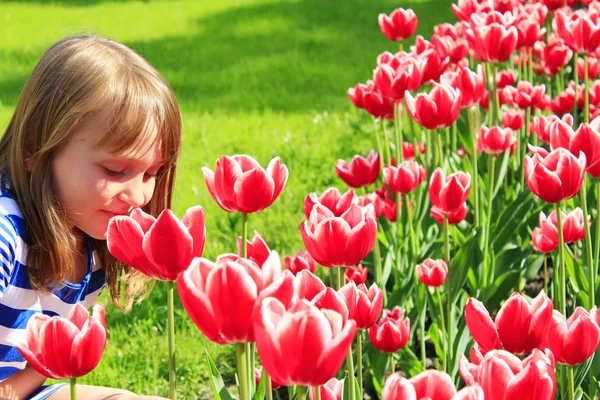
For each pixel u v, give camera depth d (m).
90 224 2.63
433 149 5.14
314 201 2.73
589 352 2.19
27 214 2.64
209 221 6.17
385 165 5.69
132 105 2.52
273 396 4.12
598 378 3.18
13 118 2.79
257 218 6.15
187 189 6.79
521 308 2.06
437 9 13.21
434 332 3.62
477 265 4.07
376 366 3.77
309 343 1.49
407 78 4.04
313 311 1.48
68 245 2.63
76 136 2.52
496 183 4.68
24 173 2.66
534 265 4.58
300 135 8.08
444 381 1.49
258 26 13.48
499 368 1.64
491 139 3.94
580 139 2.91
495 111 4.62
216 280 1.62
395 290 3.99
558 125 2.96
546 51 5.35
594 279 3.51
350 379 2.35
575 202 4.50
